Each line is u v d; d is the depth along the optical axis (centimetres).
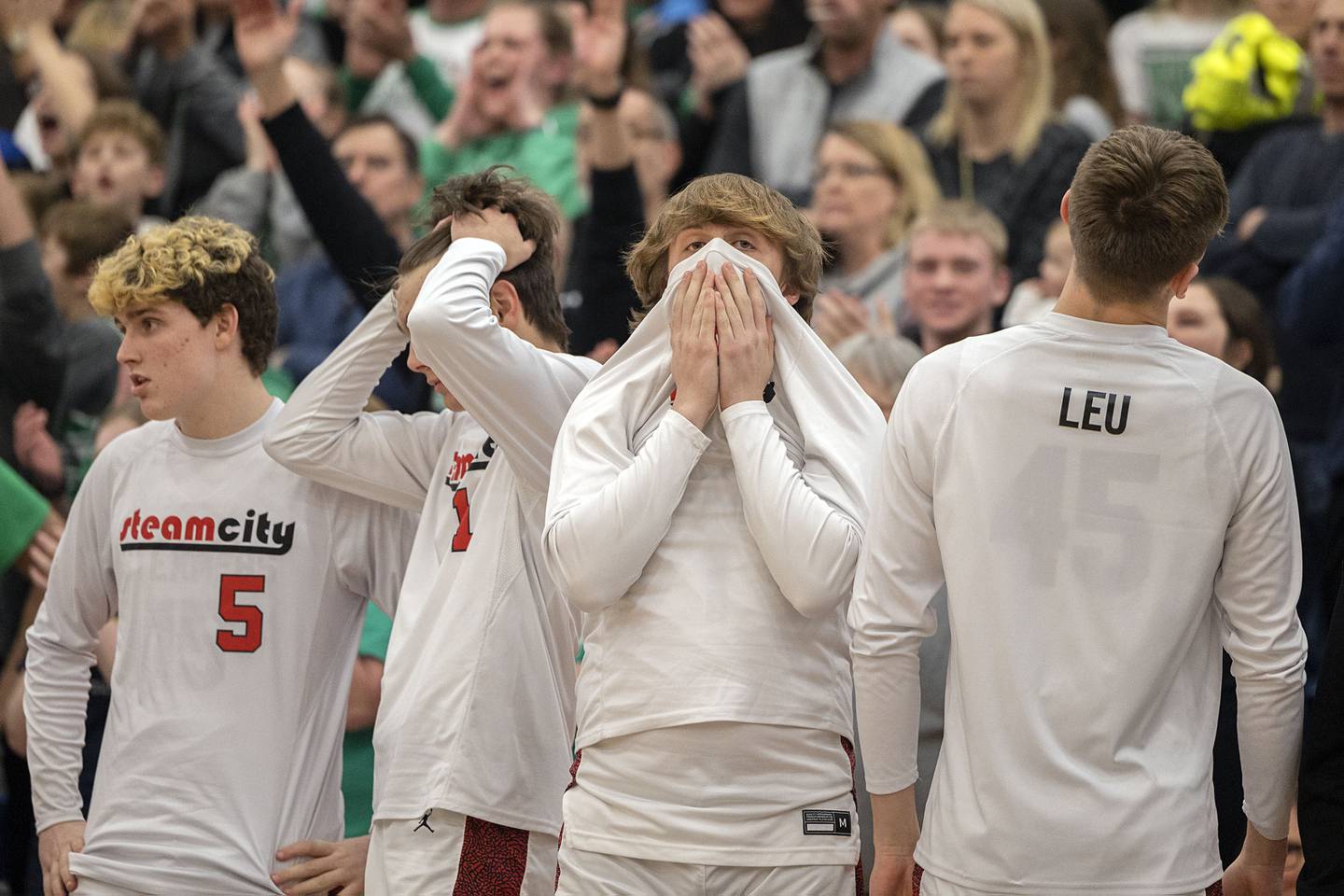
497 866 1042
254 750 1134
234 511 1159
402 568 1178
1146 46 2245
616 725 929
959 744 903
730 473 962
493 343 1037
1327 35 1778
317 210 1609
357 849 1148
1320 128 1828
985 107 1994
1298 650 907
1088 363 900
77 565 1211
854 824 943
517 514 1073
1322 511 1575
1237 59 1928
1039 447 895
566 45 2350
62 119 2452
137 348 1152
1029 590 890
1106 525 891
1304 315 1659
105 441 1559
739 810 912
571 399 1074
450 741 1046
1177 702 900
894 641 916
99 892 1127
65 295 1944
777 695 922
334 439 1137
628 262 1041
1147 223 880
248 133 2503
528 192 1140
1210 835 892
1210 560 895
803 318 1024
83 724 1227
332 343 2120
